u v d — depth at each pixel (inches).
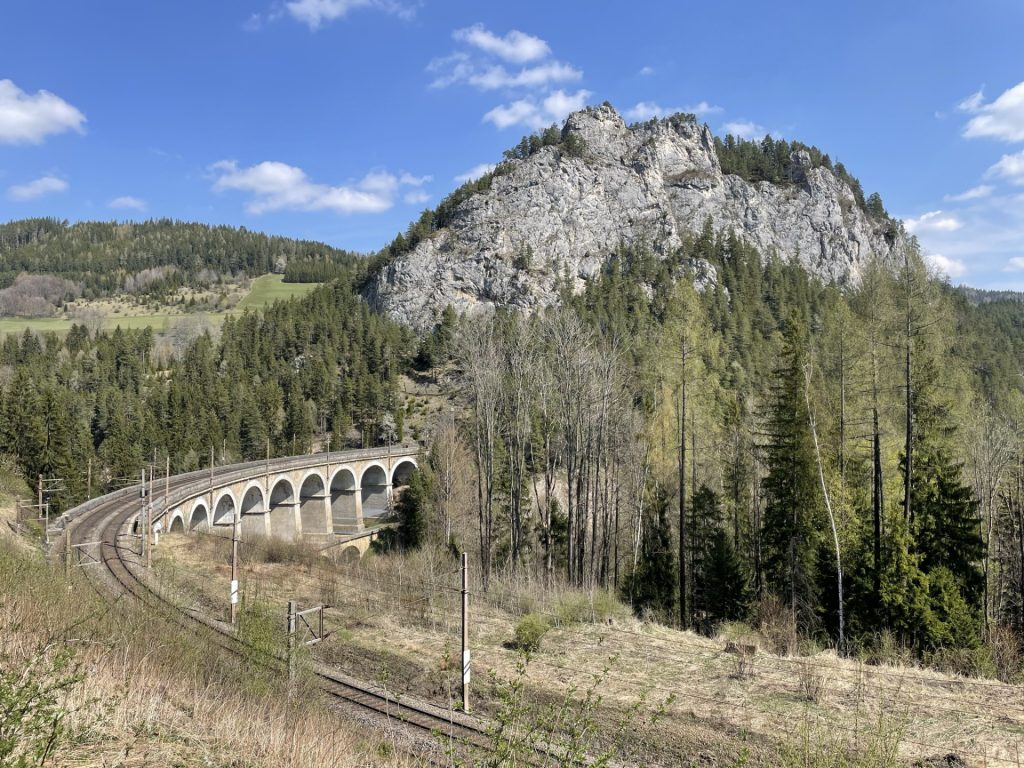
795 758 476.7
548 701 717.9
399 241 7249.0
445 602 1214.9
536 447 2341.3
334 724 560.4
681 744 606.9
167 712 430.3
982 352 3016.7
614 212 7623.0
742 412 1736.0
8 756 246.8
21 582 643.5
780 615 1072.2
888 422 1133.7
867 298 1114.7
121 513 1792.6
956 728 600.7
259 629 682.8
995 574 1378.0
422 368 5255.9
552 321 1657.2
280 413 4483.3
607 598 1131.3
